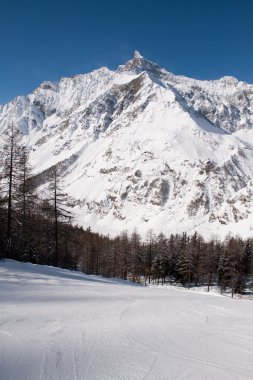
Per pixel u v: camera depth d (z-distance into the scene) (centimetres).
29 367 630
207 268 8056
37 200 3638
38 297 1400
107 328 935
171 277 8781
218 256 8738
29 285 1748
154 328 970
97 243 10475
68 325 939
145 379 598
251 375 632
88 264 8412
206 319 1145
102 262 8569
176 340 849
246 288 7756
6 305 1158
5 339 780
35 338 801
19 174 3244
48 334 839
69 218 3797
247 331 980
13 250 3294
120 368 643
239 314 1278
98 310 1198
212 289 7488
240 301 1864
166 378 605
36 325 916
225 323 1089
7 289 1528
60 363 656
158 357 712
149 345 796
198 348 788
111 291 1870
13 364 640
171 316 1171
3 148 3022
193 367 661
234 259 8025
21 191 3375
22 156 3167
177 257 8519
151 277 8956
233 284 7031
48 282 1958
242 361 706
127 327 961
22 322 936
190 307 1398
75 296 1528
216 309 1380
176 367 658
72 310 1158
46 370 621
